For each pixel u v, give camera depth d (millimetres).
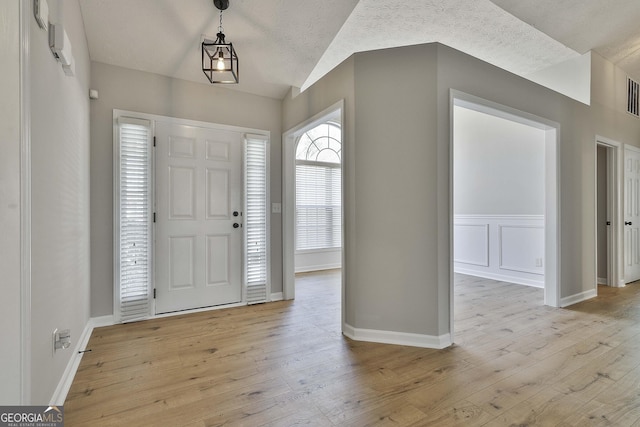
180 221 3062
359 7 2928
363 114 2457
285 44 2930
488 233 4598
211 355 2164
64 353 1764
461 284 4211
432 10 2994
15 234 1137
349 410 1554
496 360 2078
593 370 1944
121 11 2430
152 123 2936
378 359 2102
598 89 3854
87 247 2539
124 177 2816
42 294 1394
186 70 3008
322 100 2850
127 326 2717
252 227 3422
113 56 2742
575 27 3354
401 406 1583
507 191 4375
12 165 1135
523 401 1623
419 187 2330
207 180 3195
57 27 1520
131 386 1774
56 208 1614
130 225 2838
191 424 1451
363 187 2461
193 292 3127
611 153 4184
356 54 2469
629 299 3555
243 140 3381
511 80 2834
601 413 1526
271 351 2227
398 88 2377
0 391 1119
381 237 2412
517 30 3344
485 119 4641
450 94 2371
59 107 1667
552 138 3285
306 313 3080
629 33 3531
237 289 3348
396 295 2375
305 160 5336
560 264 3287
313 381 1825
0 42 1120
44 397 1416
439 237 2301
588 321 2828
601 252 4344
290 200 3611
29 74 1192
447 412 1533
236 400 1641
